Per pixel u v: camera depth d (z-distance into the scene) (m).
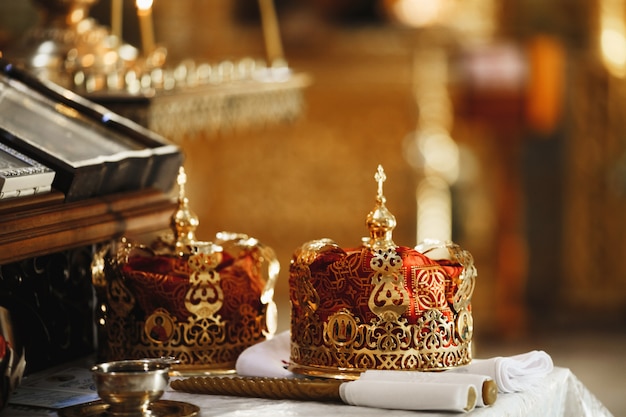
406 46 10.53
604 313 10.43
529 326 9.91
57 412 2.45
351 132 10.80
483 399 2.45
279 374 2.75
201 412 2.47
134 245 2.92
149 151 3.33
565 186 10.50
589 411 2.90
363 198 10.84
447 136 10.46
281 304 10.26
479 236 10.51
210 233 11.01
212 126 4.27
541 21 10.40
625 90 10.36
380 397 2.45
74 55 3.96
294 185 10.96
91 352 3.27
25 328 2.89
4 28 6.15
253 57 10.62
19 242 2.74
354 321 2.62
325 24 10.66
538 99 9.23
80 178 2.96
